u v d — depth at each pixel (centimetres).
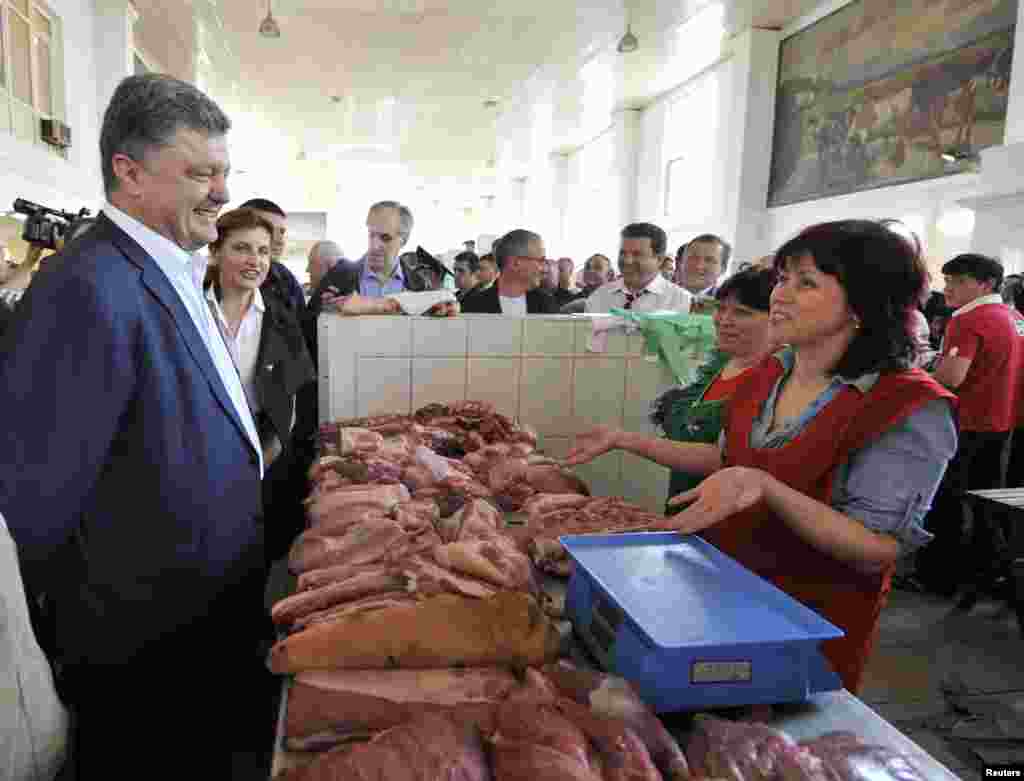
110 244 130
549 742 74
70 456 117
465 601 94
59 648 133
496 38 941
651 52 984
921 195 666
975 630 310
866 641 131
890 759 79
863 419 122
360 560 119
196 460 136
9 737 99
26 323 118
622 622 93
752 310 194
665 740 78
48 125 582
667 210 1217
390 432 204
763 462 135
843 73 770
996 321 339
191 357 135
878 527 119
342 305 242
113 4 720
